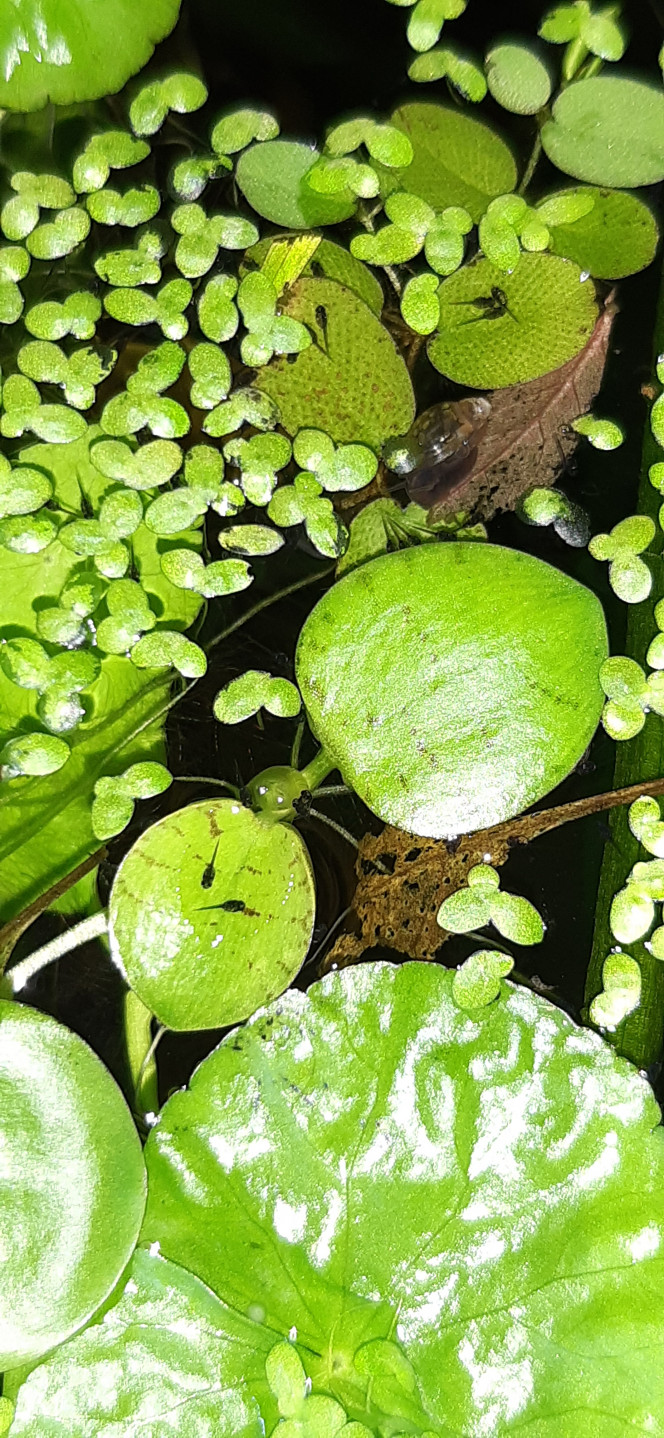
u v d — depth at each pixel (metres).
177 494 0.17
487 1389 0.16
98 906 0.17
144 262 0.18
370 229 0.18
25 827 0.17
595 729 0.17
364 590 0.17
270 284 0.18
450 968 0.17
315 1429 0.16
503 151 0.18
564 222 0.18
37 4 0.17
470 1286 0.16
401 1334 0.16
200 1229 0.16
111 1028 0.17
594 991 0.17
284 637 0.17
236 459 0.17
